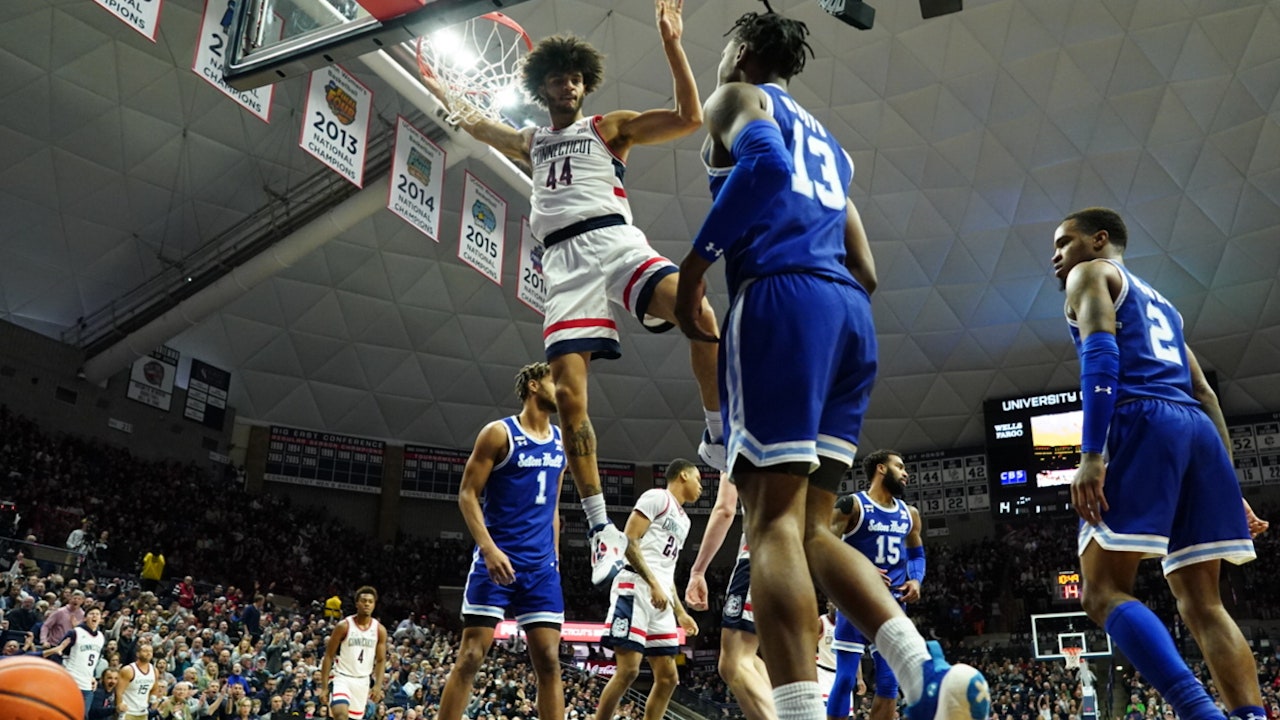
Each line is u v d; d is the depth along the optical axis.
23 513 25.48
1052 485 34.84
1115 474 3.67
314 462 37.41
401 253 35.56
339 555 35.38
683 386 40.44
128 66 27.44
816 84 32.03
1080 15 29.17
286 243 27.25
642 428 41.06
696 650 38.62
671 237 35.41
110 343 30.61
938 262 35.94
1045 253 34.69
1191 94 30.05
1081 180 32.72
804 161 2.88
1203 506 3.71
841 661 6.75
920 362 38.44
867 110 32.50
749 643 5.72
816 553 2.56
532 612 5.92
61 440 29.28
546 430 6.28
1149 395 3.75
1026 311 36.25
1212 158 31.17
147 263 31.14
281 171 30.81
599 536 4.31
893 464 7.52
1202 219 32.56
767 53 3.15
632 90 31.00
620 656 7.05
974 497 38.62
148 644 13.65
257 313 34.94
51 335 30.69
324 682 10.34
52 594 17.27
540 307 22.77
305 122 17.44
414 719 15.77
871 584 2.44
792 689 2.29
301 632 22.88
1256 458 34.81
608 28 29.72
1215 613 3.66
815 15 30.55
